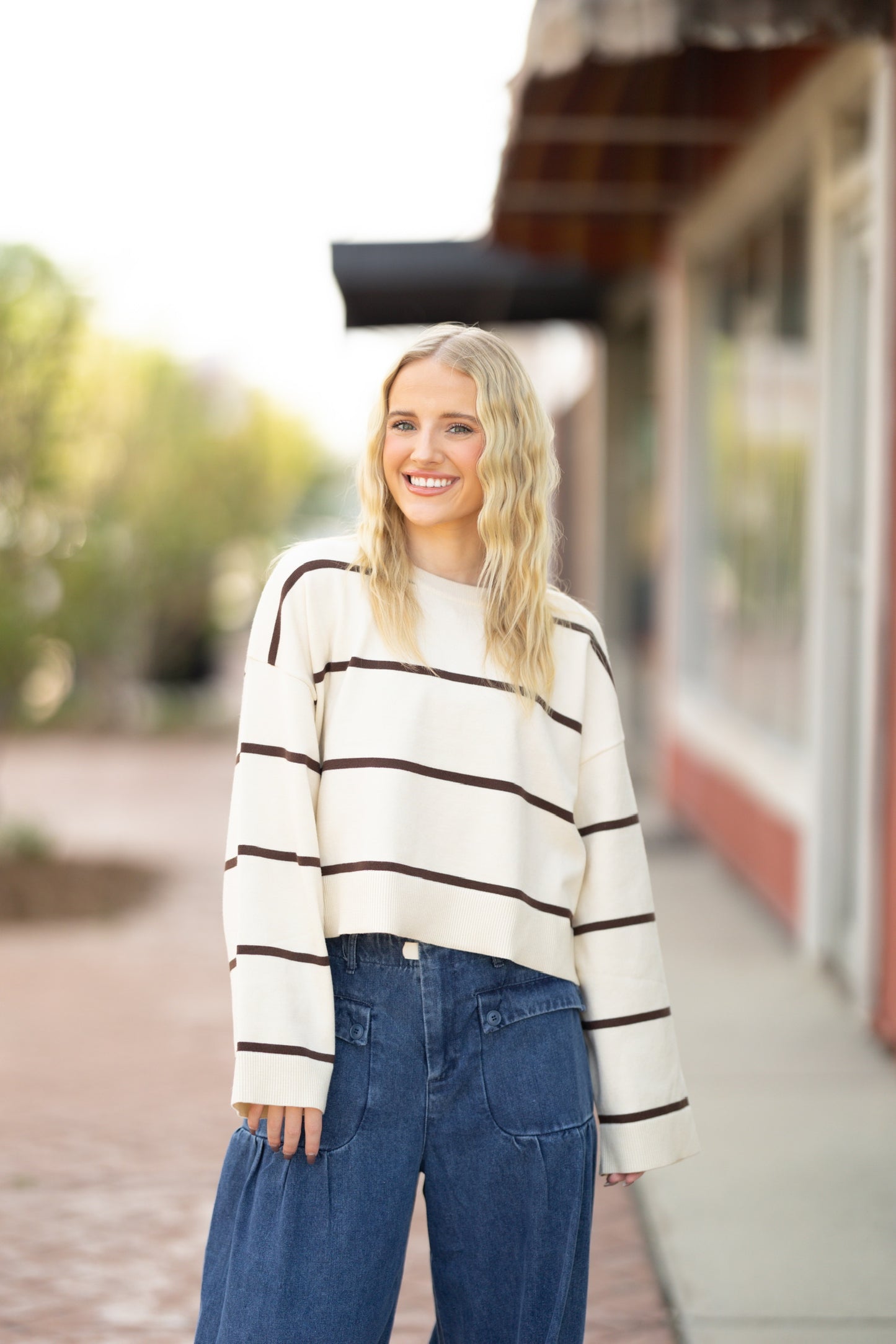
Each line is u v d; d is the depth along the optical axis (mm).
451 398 2010
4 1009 5738
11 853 8773
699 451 9172
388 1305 1942
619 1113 2084
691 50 5652
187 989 6074
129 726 17672
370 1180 1892
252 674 1990
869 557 4895
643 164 7211
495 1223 1952
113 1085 4738
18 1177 3930
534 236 8547
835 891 5887
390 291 9312
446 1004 1930
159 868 9070
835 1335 2986
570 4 4191
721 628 8641
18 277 8422
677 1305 3117
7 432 8523
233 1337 1856
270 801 1943
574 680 2096
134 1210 3709
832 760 5836
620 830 2117
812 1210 3605
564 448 16672
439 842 1958
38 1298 3225
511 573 2021
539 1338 1965
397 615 1985
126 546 15891
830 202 5707
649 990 2111
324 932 1936
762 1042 4930
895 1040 4758
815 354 6043
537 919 1996
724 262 8469
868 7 4387
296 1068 1854
